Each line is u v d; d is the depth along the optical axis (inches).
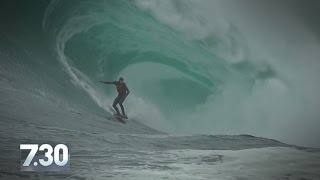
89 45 2714.1
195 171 724.0
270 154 888.3
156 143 1144.8
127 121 1973.4
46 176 633.6
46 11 2449.6
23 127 1056.8
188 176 678.5
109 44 2832.2
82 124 1379.2
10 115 1196.5
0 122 1078.4
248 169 752.3
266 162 814.5
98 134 1133.1
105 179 629.6
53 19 2496.3
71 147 899.4
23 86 1704.0
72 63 2491.4
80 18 2630.4
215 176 687.1
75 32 2623.0
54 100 1734.7
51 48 2372.0
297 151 935.7
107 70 2839.6
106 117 1861.5
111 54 2864.2
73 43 2615.7
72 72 2377.0
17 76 1797.5
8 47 2048.5
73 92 2076.8
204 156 874.8
